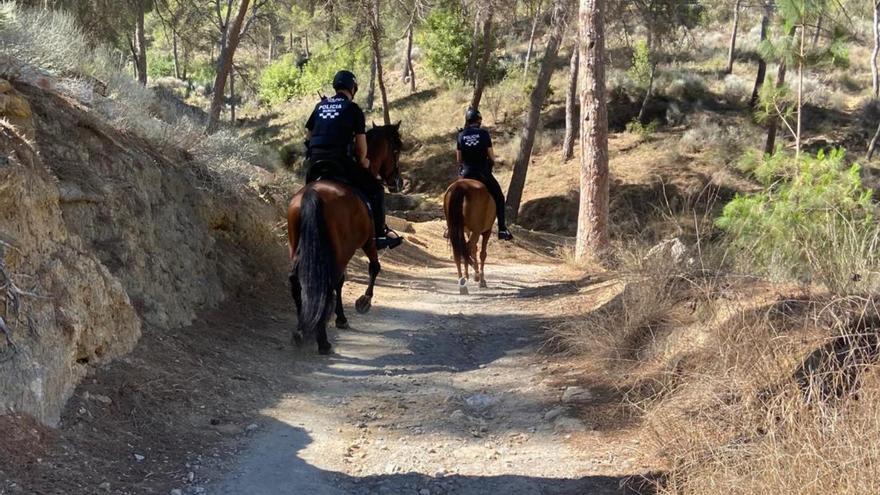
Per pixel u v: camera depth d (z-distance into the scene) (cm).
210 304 906
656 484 494
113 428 557
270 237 1205
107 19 2302
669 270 871
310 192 782
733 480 429
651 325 773
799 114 1430
